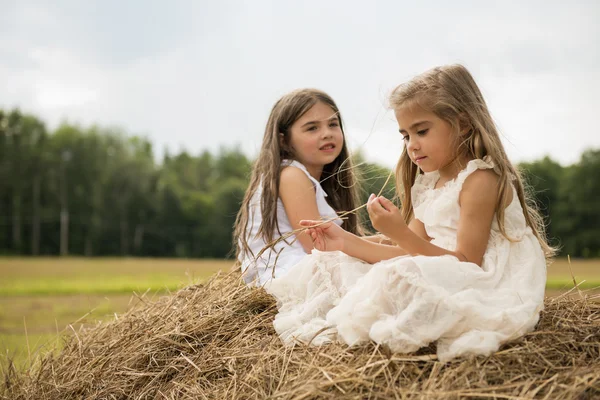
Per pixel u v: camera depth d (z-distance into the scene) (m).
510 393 2.01
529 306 2.26
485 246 2.52
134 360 2.80
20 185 51.72
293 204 3.32
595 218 39.28
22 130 53.53
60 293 12.32
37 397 2.95
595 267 25.00
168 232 53.06
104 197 52.84
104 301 9.56
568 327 2.35
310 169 3.68
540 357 2.16
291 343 2.45
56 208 52.19
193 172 63.25
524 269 2.47
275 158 3.46
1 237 50.50
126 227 52.84
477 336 2.14
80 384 2.84
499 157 2.59
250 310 2.92
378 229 2.56
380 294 2.26
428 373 2.14
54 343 3.59
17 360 4.11
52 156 52.78
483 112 2.68
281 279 2.81
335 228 2.80
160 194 53.75
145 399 2.63
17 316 7.64
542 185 39.84
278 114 3.61
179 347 2.79
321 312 2.60
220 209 53.16
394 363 2.17
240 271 3.39
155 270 23.72
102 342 3.12
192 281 3.61
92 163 53.19
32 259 41.38
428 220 2.73
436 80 2.65
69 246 51.69
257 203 3.49
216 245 52.72
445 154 2.66
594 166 39.62
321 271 2.71
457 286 2.26
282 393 2.16
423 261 2.26
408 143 2.73
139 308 3.48
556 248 2.92
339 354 2.28
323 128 3.58
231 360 2.52
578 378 2.00
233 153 64.75
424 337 2.14
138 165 54.28
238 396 2.32
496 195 2.54
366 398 2.09
